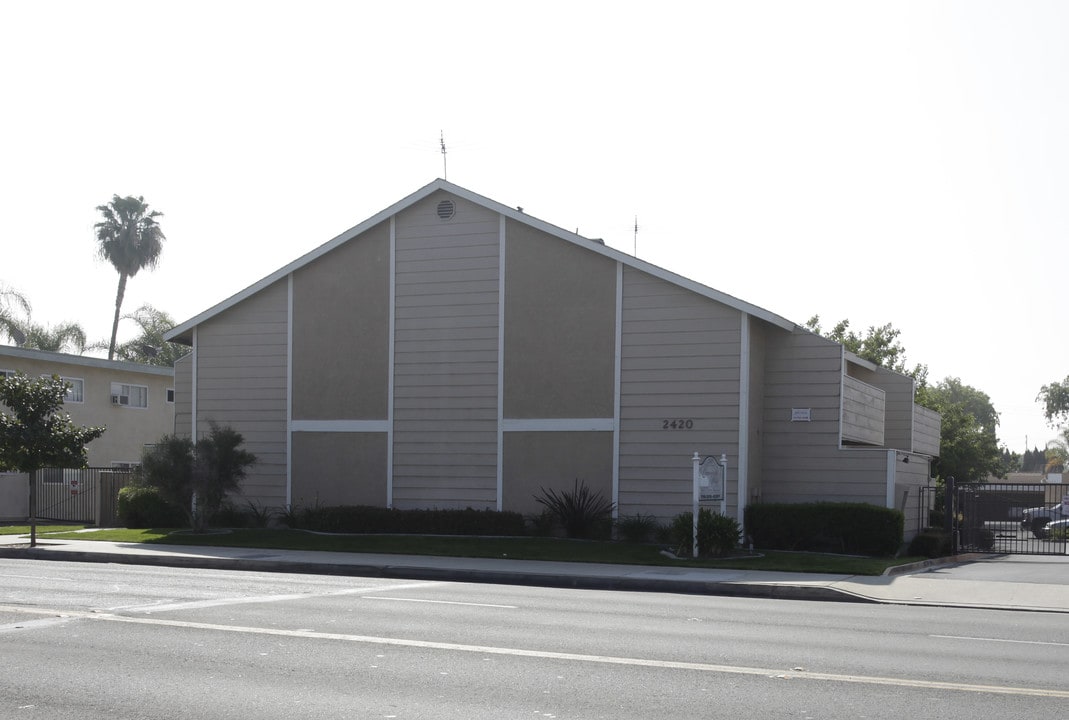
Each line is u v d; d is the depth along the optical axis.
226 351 28.67
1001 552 25.92
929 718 7.54
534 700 8.02
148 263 58.66
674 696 8.18
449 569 18.73
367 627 11.59
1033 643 11.24
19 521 33.50
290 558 20.48
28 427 23.50
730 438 23.55
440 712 7.62
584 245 25.03
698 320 24.02
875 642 11.12
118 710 7.68
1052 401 94.62
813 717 7.54
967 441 46.06
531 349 25.52
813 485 24.34
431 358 26.47
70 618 12.09
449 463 26.09
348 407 27.23
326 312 27.67
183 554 21.23
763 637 11.33
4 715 7.55
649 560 20.34
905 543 24.19
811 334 24.58
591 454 24.77
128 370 42.22
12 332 44.72
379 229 27.28
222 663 9.42
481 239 26.19
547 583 17.95
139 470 26.50
